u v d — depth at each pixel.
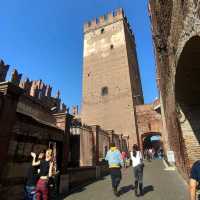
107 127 30.52
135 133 28.30
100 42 38.16
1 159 6.14
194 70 6.37
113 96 32.06
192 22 4.14
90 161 14.22
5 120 6.44
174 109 9.64
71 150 13.77
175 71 6.64
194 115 8.41
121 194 8.28
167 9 6.97
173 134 13.28
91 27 40.81
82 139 14.02
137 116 30.23
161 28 9.24
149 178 11.94
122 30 36.81
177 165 13.26
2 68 11.16
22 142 7.53
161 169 15.59
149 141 37.34
